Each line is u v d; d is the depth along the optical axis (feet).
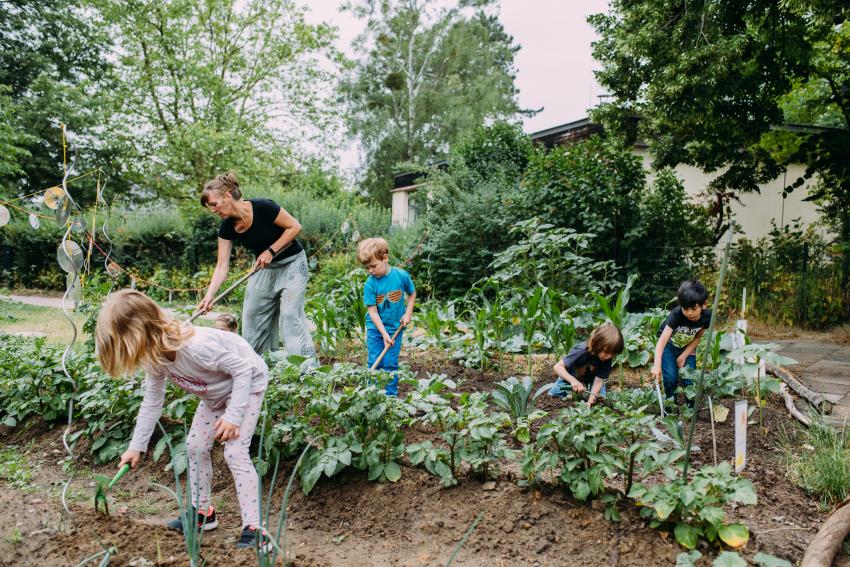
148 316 7.95
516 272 22.98
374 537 9.43
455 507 9.75
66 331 27.71
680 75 27.09
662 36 28.58
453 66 99.81
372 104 105.81
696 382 13.74
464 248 34.45
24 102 73.00
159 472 11.83
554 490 9.82
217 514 10.18
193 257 52.54
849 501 9.57
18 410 13.91
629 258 32.30
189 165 68.90
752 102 30.71
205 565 7.96
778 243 34.17
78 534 8.75
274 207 14.46
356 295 20.93
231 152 69.05
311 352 15.07
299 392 11.02
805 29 28.37
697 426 13.44
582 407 9.86
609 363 13.57
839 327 30.71
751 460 11.78
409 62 100.58
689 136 33.32
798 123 43.68
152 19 71.67
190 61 71.10
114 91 75.87
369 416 10.39
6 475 11.59
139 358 7.91
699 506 8.30
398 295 15.24
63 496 9.20
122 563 7.92
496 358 18.85
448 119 95.09
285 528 9.76
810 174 34.37
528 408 14.02
